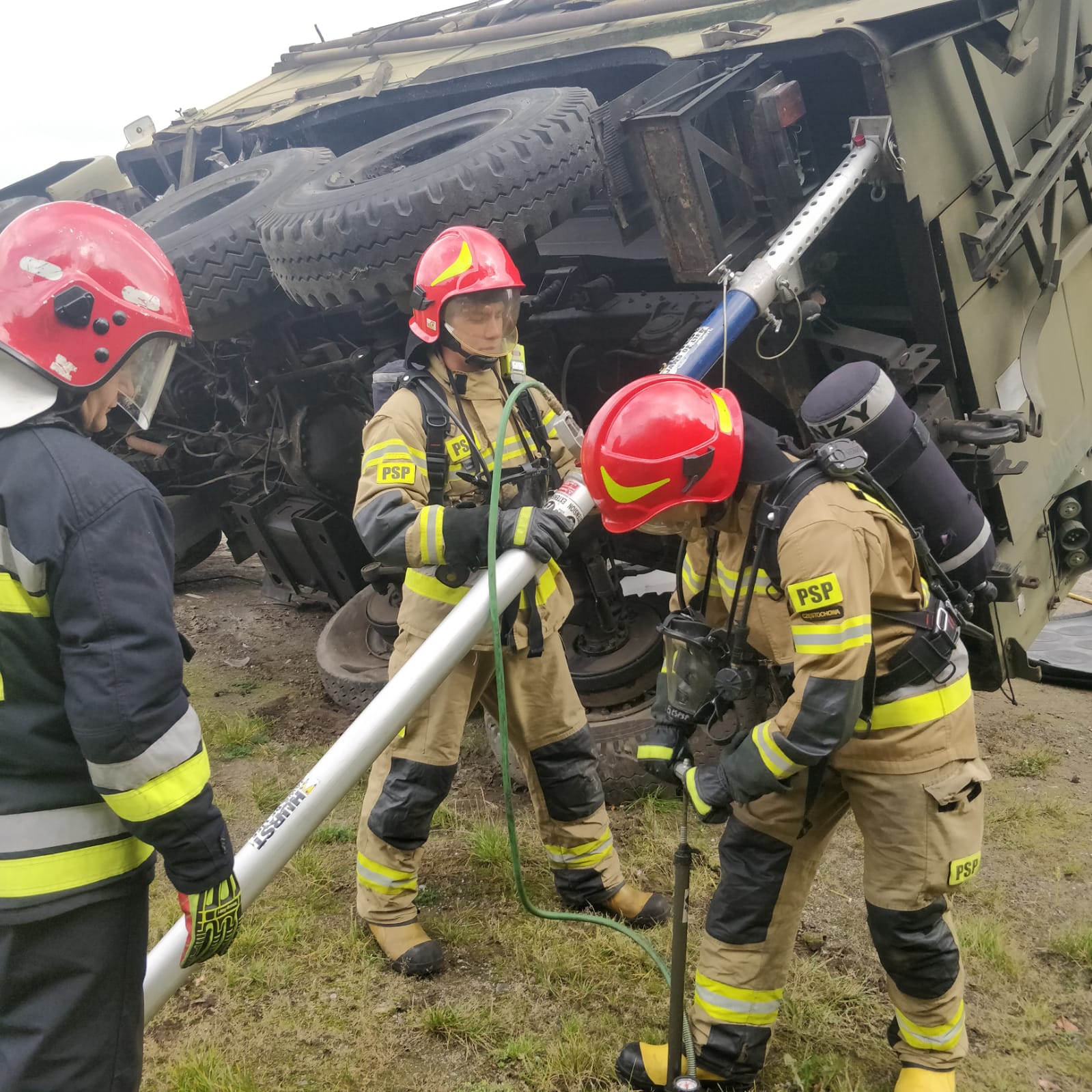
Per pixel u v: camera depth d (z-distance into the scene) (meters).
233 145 7.15
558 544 2.65
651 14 4.75
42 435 1.78
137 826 1.75
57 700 1.79
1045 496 4.50
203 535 7.08
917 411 3.82
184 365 6.36
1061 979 3.09
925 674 2.35
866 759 2.38
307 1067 2.75
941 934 2.43
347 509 5.67
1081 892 3.50
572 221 5.06
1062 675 5.48
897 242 3.83
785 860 2.50
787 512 2.24
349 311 5.31
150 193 8.00
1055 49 4.55
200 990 3.04
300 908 3.42
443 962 3.14
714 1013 2.54
